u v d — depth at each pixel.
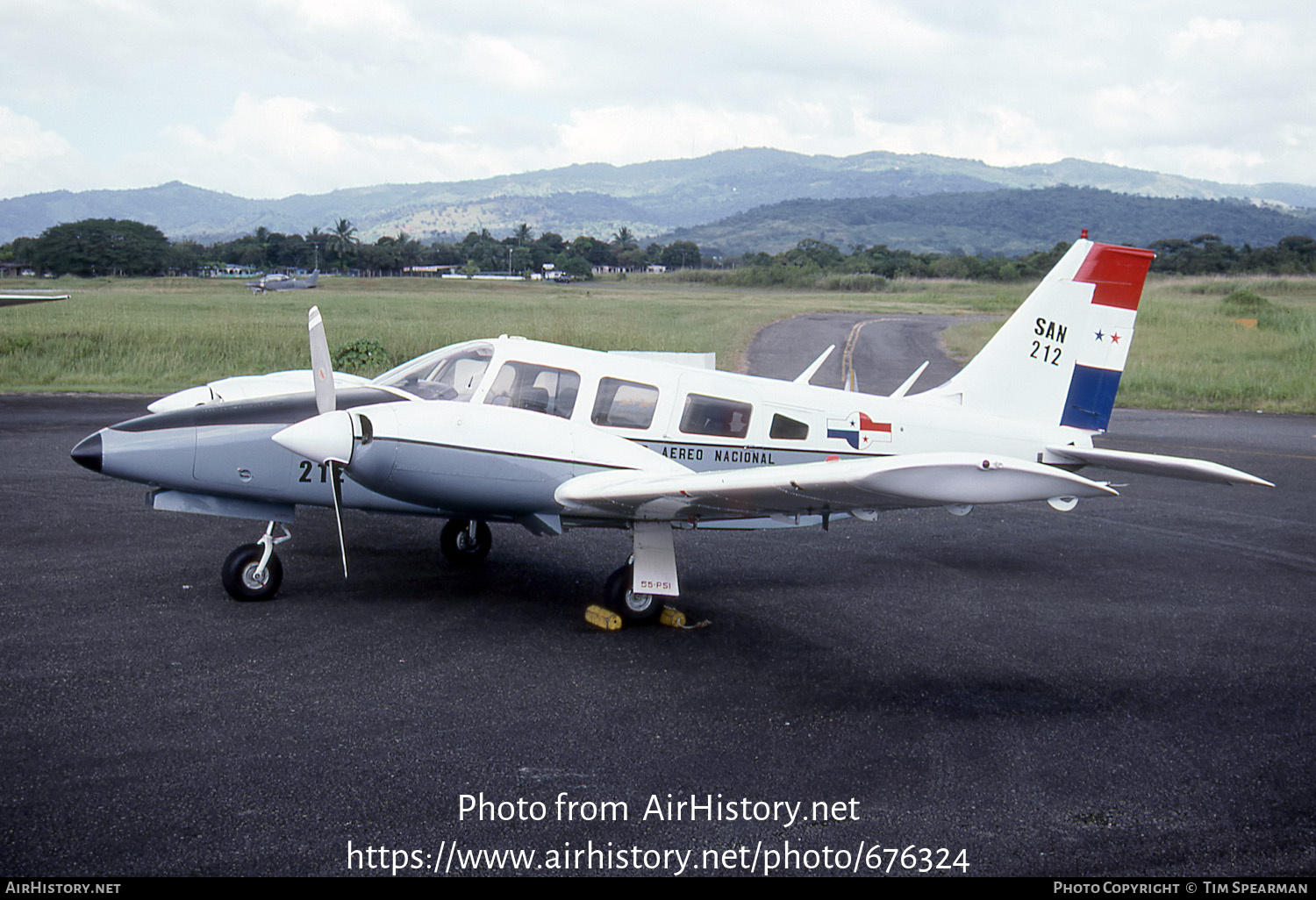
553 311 45.31
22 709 4.39
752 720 4.65
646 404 6.73
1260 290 61.97
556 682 5.06
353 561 7.37
